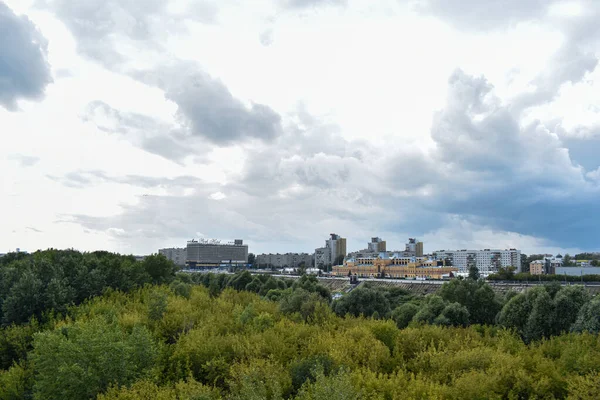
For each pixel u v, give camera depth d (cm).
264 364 3897
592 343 4681
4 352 5256
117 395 3497
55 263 8450
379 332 5053
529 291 7094
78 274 7812
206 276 17312
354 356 4216
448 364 3919
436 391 3200
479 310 9006
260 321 5453
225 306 7025
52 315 5959
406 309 8544
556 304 6444
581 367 3859
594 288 13912
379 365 4116
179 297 7238
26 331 5528
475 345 4906
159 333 5291
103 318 4912
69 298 6969
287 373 3678
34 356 4166
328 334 4859
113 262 8694
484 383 3356
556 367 4019
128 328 5475
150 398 3309
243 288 14988
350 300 9181
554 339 5369
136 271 9000
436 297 8488
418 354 4347
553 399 3478
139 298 7444
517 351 4647
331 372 3297
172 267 10281
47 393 3856
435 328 5334
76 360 3853
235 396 3378
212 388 3828
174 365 4316
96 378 3738
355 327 5175
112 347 3897
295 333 5022
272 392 3297
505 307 7281
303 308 6719
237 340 4566
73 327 4450
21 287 6444
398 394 3191
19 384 4362
